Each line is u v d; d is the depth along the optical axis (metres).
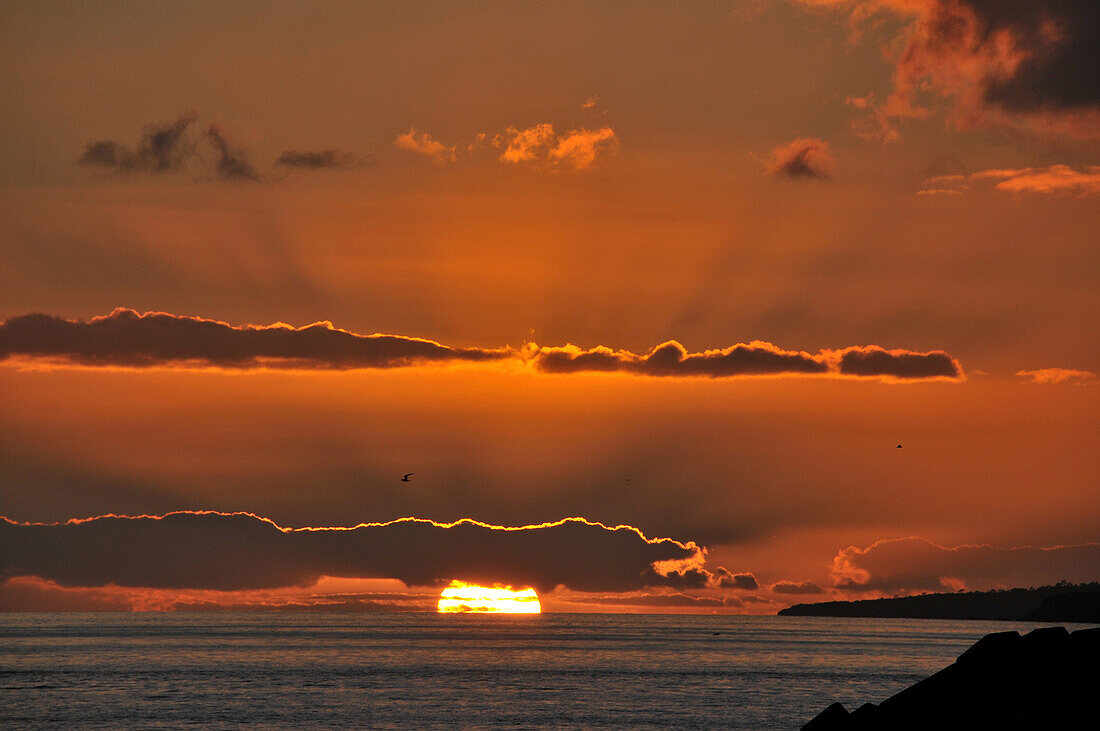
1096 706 176.25
